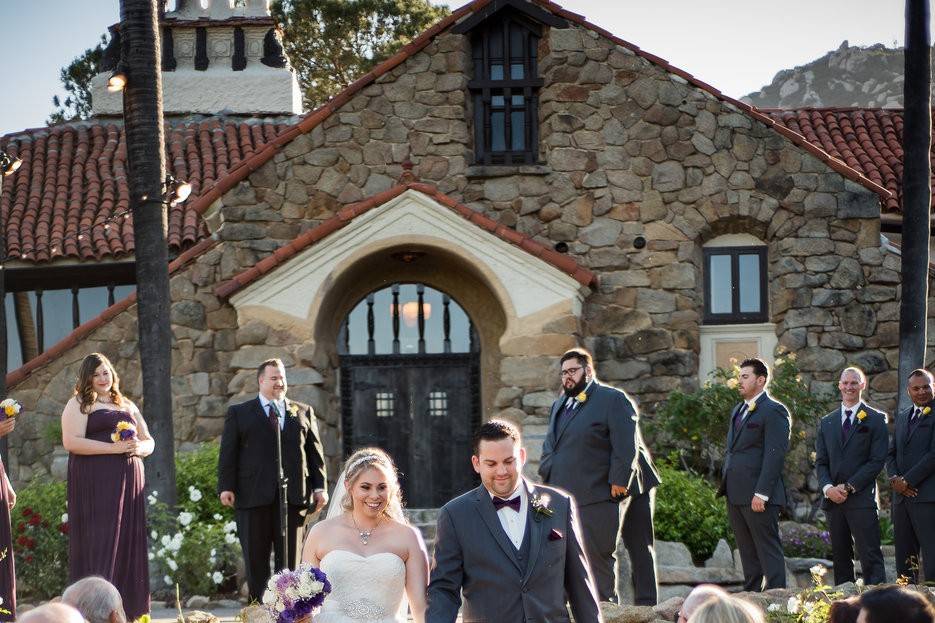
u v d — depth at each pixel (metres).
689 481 13.98
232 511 13.38
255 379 15.39
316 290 15.52
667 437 15.62
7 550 8.77
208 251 16.30
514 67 17.11
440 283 16.66
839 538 10.85
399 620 7.12
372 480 7.15
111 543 8.88
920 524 10.51
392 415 16.62
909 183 13.95
